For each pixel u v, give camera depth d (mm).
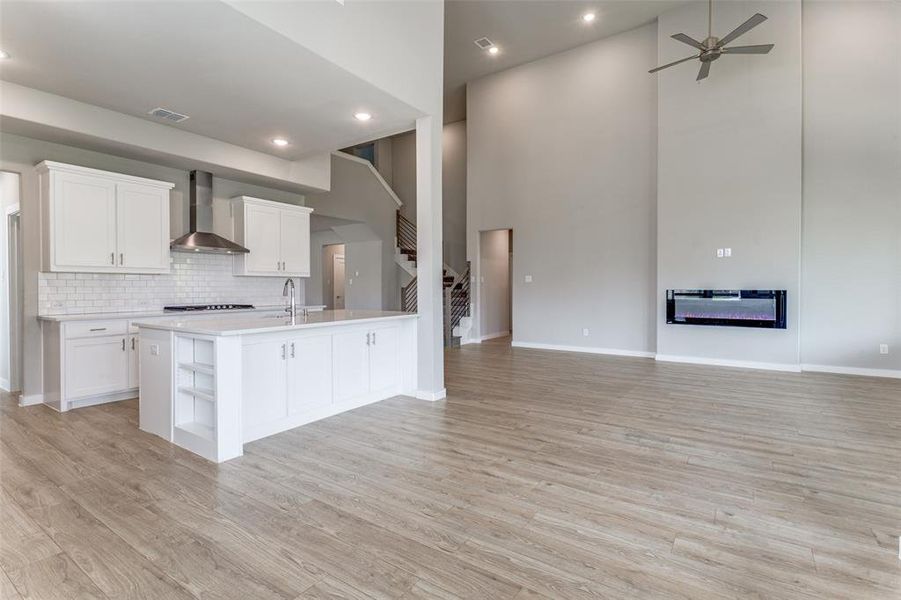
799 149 5477
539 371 5750
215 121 4387
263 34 2793
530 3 6105
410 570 1751
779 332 5664
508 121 8039
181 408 3184
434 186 4363
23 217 4121
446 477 2590
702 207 6066
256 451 2984
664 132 6305
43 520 2119
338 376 3834
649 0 6020
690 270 6164
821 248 5527
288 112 4141
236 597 1600
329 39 3152
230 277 5910
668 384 4941
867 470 2654
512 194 8031
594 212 7199
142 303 5027
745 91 5766
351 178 8477
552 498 2336
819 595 1597
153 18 2613
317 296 10477
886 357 5238
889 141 5176
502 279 9812
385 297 9383
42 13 2559
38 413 3936
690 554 1849
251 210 5715
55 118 3797
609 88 7016
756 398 4316
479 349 7711
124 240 4512
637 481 2529
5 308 4762
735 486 2461
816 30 5480
